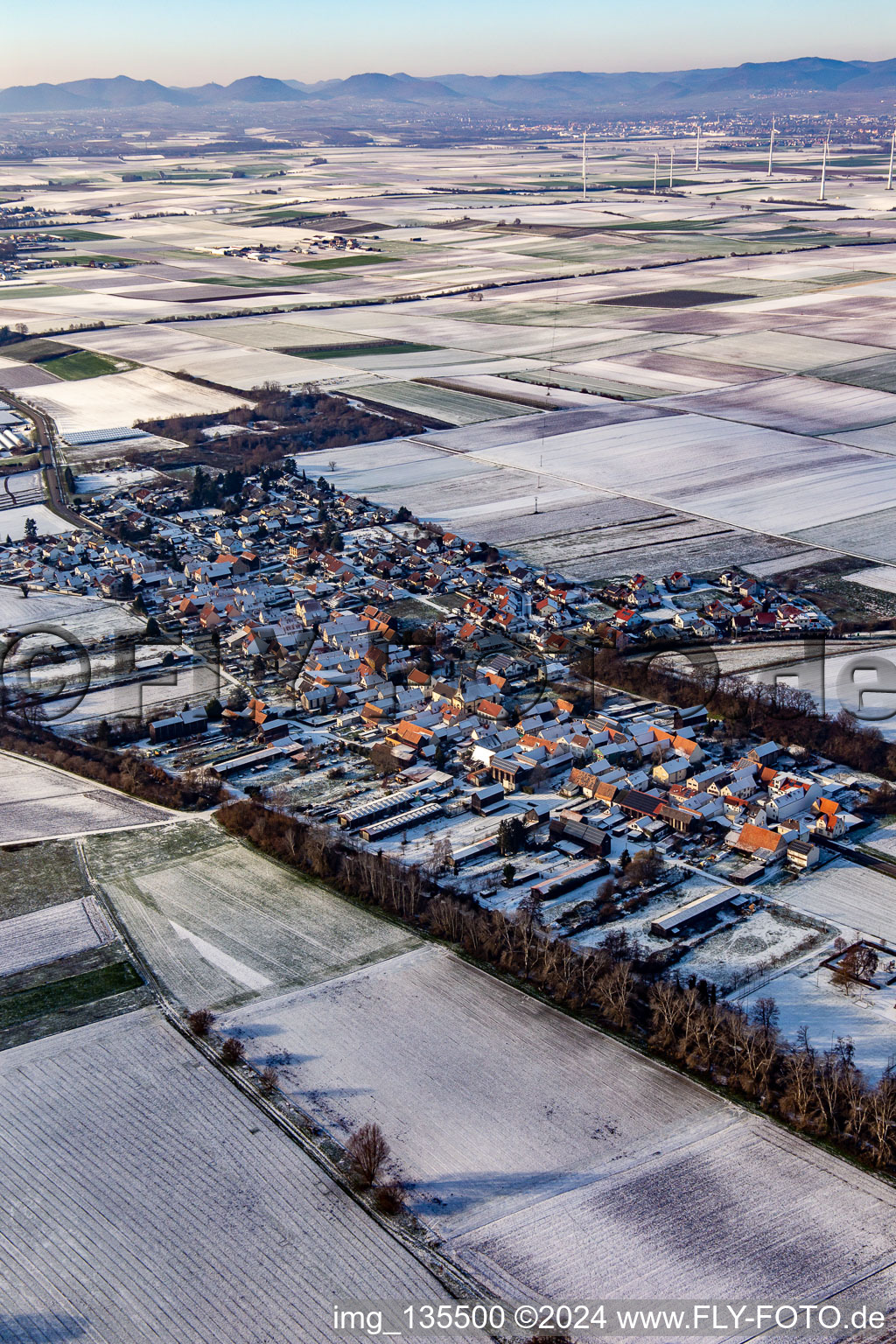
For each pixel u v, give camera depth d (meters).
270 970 156.88
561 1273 111.19
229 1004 150.62
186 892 175.62
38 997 153.25
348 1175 122.94
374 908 170.38
